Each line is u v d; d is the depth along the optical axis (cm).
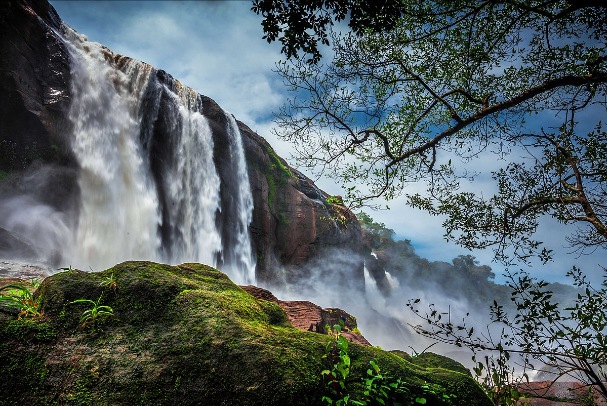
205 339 250
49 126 1814
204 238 2581
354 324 753
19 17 1770
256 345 247
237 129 3181
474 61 542
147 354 240
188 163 2567
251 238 3102
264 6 469
